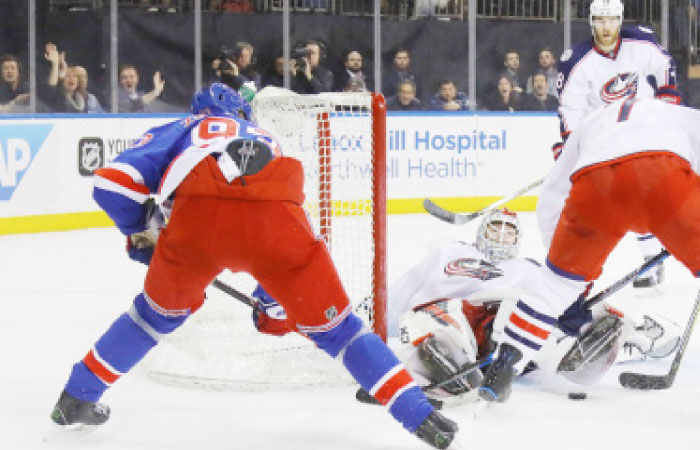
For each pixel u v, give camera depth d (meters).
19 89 16.14
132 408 5.70
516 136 16.66
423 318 5.78
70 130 14.39
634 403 5.77
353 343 4.82
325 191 7.06
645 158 5.20
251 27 17.16
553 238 5.41
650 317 6.64
